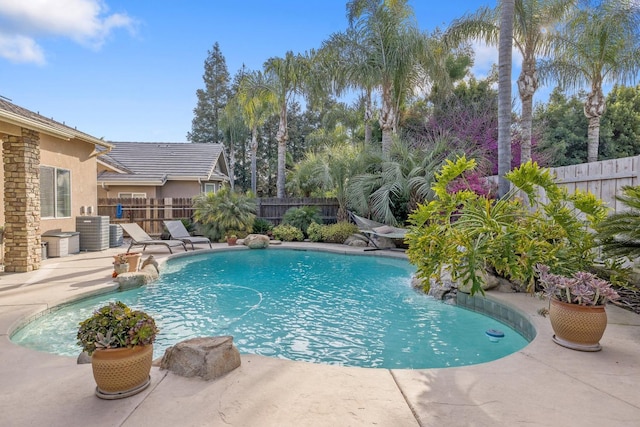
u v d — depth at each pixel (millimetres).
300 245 13070
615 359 3549
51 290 6219
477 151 12977
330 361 4250
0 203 8461
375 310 6164
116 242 12219
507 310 5441
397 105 14773
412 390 2969
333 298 6867
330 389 2979
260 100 17719
